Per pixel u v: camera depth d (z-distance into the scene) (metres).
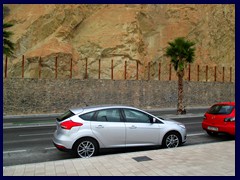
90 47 45.03
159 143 8.93
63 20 47.84
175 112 29.66
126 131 8.52
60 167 6.98
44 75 41.31
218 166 6.80
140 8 50.41
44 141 11.53
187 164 7.01
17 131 14.75
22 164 7.86
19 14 50.75
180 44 26.48
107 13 49.09
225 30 53.00
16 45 45.47
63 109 31.19
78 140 8.05
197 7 52.88
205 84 40.19
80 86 32.28
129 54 44.25
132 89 34.97
